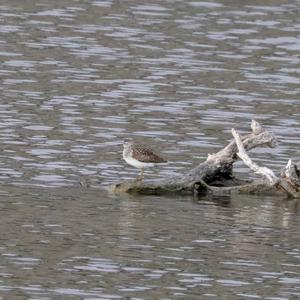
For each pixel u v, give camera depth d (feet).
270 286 58.39
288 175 77.71
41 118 95.71
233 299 56.24
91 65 117.60
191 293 56.80
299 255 64.03
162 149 88.38
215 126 96.89
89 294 56.08
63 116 96.99
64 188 76.33
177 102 104.53
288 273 60.70
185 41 130.82
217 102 105.50
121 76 113.70
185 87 110.63
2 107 98.37
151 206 73.10
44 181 77.71
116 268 60.08
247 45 130.82
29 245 63.16
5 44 124.16
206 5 150.41
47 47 124.36
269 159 87.51
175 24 139.13
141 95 106.52
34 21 136.36
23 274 58.39
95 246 63.67
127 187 76.18
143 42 129.39
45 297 55.36
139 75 114.52
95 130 92.99
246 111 102.78
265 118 100.63
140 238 65.67
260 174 81.00
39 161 82.84
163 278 58.85
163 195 76.38
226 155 78.23
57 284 57.26
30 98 102.53
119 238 65.46
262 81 115.14
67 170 81.05
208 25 139.54
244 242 66.08
